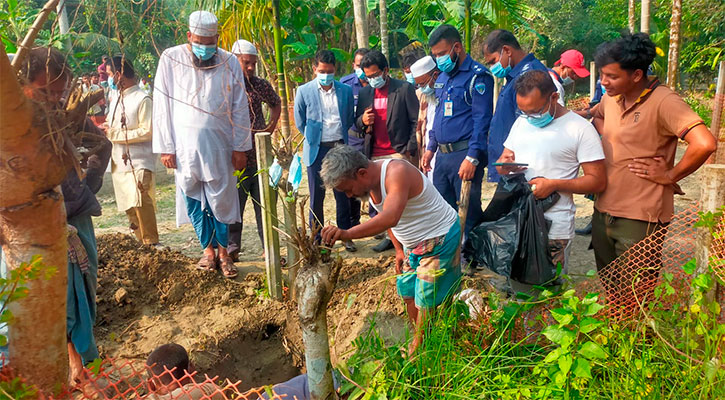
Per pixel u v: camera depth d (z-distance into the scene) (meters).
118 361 3.76
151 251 4.95
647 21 8.87
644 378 2.55
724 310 2.74
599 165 3.27
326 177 3.04
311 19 11.28
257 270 5.11
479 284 4.52
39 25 1.68
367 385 2.46
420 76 4.86
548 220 3.40
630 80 3.04
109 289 4.48
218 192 4.64
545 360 2.49
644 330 2.75
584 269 4.97
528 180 3.43
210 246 4.93
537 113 3.32
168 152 4.64
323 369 2.17
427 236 3.30
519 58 4.54
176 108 4.55
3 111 1.56
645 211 3.16
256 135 4.23
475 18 7.88
